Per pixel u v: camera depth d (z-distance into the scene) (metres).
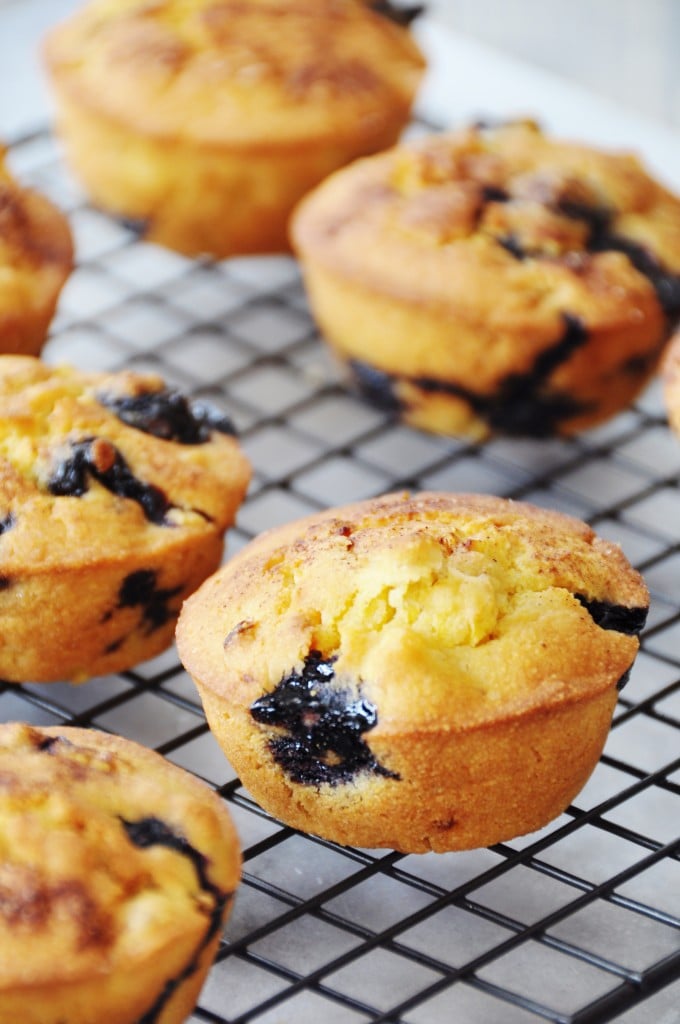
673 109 0.75
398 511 0.54
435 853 0.54
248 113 0.66
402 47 0.70
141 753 0.52
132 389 0.57
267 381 0.66
